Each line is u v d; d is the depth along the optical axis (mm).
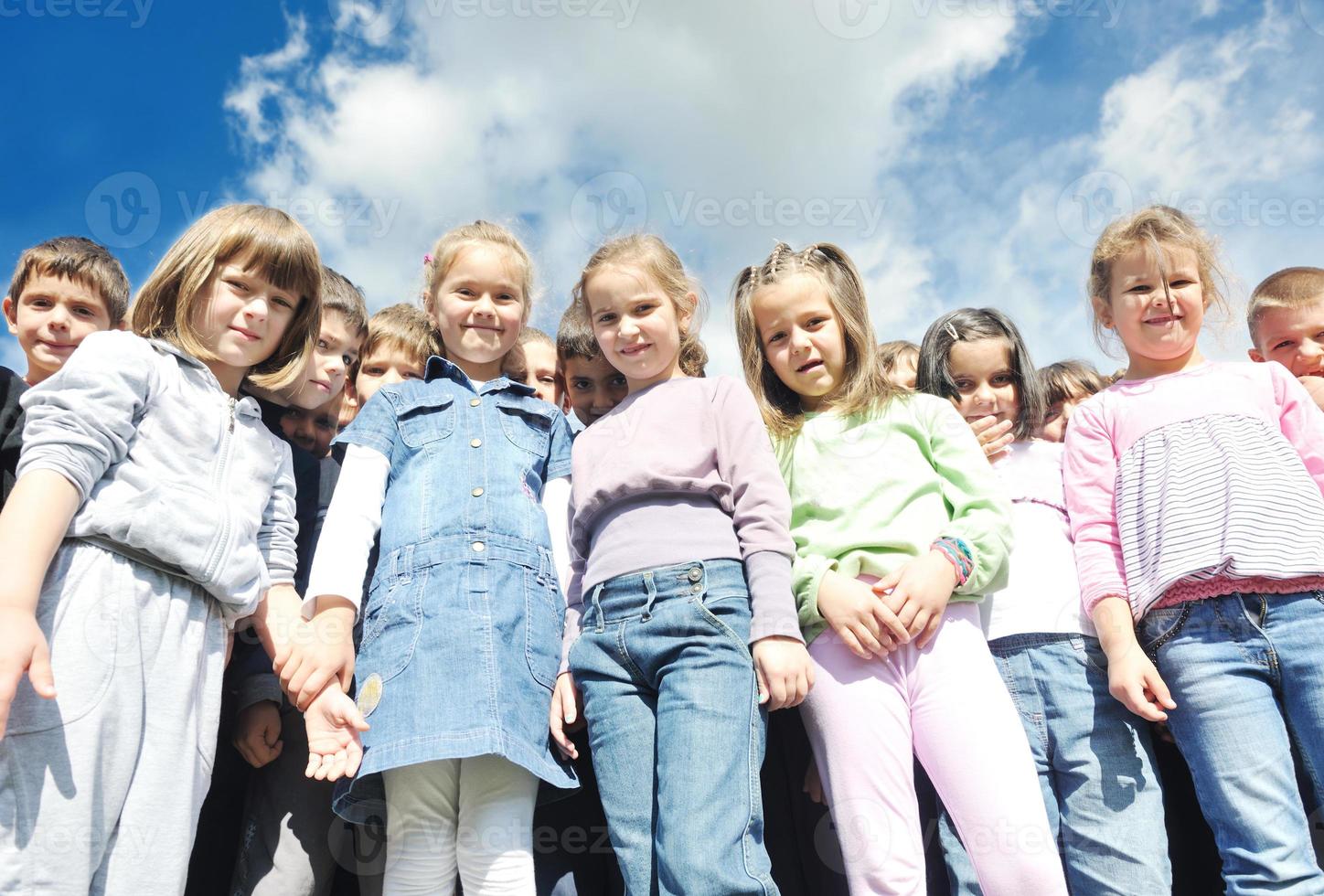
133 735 1540
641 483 2037
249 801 2096
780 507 1999
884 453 2277
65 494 1531
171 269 1947
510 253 2396
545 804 2029
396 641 1840
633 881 1698
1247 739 1932
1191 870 2297
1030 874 1773
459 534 1958
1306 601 1989
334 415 2822
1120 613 2145
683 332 2475
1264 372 2383
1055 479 2531
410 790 1811
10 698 1303
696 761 1684
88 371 1667
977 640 2057
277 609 1956
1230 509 2078
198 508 1713
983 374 2709
